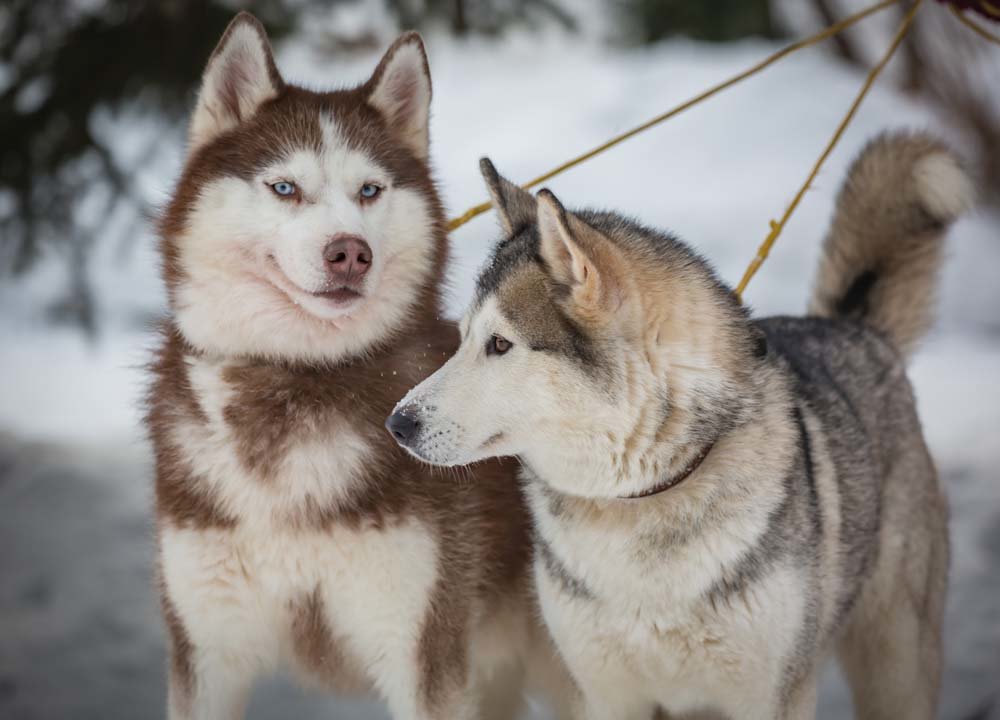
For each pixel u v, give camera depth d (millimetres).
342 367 3775
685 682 3449
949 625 5406
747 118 12430
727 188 11391
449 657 3732
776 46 15000
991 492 6691
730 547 3281
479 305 3439
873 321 4668
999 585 5742
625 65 14883
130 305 10820
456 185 12500
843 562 3715
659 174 11852
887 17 14133
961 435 7520
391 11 8930
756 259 4352
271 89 3844
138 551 6227
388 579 3611
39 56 8188
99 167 8281
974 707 4742
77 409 8500
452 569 3736
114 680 5012
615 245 3324
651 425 3287
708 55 14500
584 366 3266
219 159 3725
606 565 3371
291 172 3672
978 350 9414
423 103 4082
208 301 3668
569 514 3457
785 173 11469
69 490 6969
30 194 8211
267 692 5066
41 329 10406
